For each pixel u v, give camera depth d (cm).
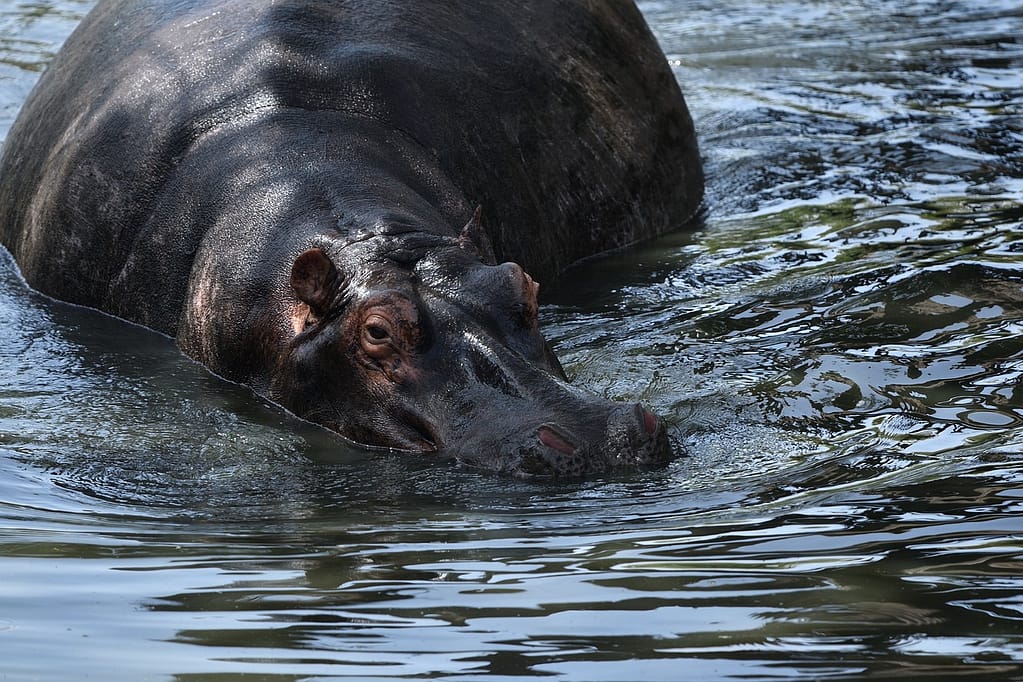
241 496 1814
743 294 2617
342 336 2041
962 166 3356
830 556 1480
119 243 2572
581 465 1816
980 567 1433
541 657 1242
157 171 2544
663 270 2831
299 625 1327
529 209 2775
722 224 3111
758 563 1466
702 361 2259
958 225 2930
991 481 1714
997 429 1914
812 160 3478
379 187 2342
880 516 1608
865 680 1184
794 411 2030
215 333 2302
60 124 2823
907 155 3462
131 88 2669
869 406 2033
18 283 2814
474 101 2742
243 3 2747
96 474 1903
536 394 1912
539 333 2044
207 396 2219
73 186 2666
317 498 1795
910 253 2767
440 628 1311
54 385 2259
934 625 1294
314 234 2219
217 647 1277
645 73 3278
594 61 3119
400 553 1543
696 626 1302
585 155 2984
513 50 2906
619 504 1709
